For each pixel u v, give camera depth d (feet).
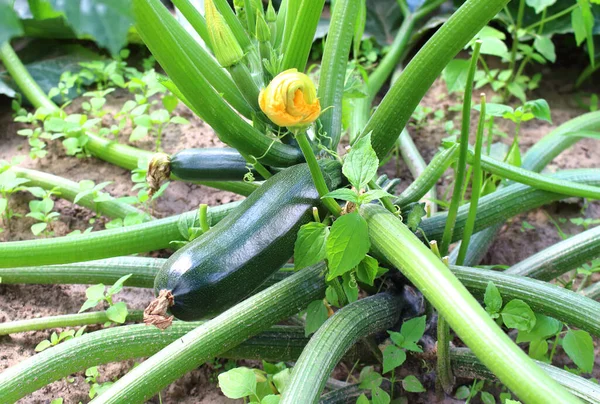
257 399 1.94
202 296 1.86
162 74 4.17
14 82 3.89
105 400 1.90
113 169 3.49
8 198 3.22
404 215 2.30
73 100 3.92
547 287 2.05
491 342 1.47
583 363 2.02
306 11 2.07
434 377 2.39
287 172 2.06
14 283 2.70
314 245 1.88
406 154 3.44
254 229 1.91
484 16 1.98
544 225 3.22
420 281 1.64
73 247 2.28
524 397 1.41
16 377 2.02
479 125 2.05
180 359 1.97
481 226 2.50
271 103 1.51
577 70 4.23
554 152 3.11
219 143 3.62
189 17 2.29
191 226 2.40
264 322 2.07
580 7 3.55
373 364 2.50
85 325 2.65
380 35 4.35
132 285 2.56
